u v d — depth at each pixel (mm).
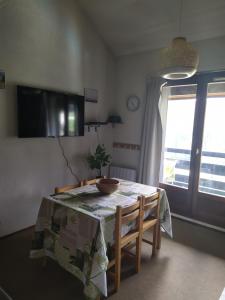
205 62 3062
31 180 2908
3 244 2549
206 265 2295
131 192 2287
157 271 2170
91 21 3463
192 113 3336
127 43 3645
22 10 2588
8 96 2564
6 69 2510
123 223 1897
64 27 3082
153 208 2398
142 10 2967
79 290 1885
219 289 1968
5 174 2635
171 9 2811
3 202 2650
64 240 1864
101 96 3828
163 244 2670
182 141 3471
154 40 3389
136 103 3795
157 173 3582
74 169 3494
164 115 3545
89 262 1639
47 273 2084
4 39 2459
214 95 3135
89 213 1742
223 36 2896
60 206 1911
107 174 4160
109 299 1804
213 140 3209
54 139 3139
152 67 3570
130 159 3961
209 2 2566
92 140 3754
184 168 3486
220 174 3201
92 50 3557
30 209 2934
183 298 1848
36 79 2809
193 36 3078
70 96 3172
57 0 2951
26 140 2801
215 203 3207
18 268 2141
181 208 3502
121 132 4055
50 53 2938
